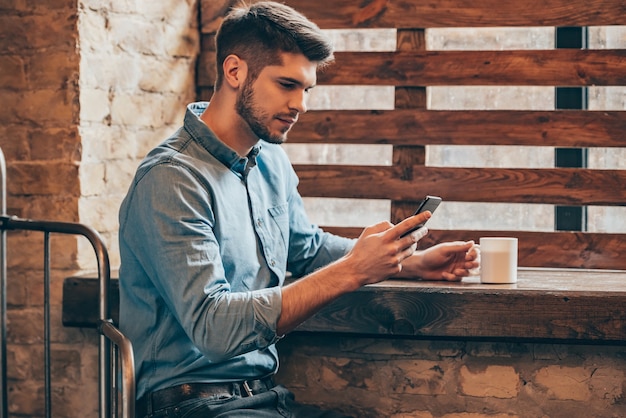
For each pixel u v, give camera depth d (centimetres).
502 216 268
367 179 267
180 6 273
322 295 178
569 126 254
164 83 269
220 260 183
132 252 189
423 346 230
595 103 262
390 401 233
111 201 252
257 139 198
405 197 265
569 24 253
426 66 262
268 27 187
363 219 278
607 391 222
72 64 239
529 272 249
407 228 179
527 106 266
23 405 249
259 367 200
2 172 217
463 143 261
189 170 185
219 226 188
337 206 279
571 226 264
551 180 256
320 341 237
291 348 239
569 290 209
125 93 255
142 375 193
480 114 259
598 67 252
